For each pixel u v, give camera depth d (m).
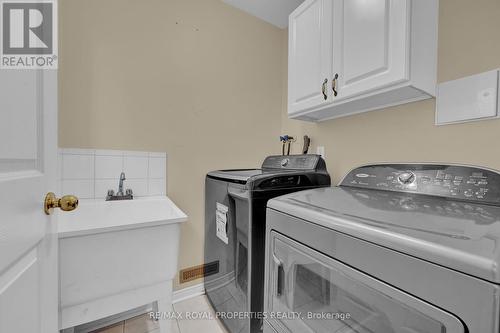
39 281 0.63
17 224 0.51
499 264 0.40
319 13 1.33
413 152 1.20
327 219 0.70
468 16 1.00
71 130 1.36
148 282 1.08
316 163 1.48
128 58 1.52
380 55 1.01
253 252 1.17
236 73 1.97
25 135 0.56
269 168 1.77
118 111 1.49
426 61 1.03
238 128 1.99
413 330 0.51
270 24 2.17
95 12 1.41
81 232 0.90
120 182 1.46
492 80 0.93
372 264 0.58
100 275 0.96
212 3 1.84
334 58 1.23
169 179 1.69
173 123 1.69
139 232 1.04
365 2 1.08
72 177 1.37
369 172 1.14
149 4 1.58
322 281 0.74
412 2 0.95
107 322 1.46
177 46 1.69
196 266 1.79
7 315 0.48
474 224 0.56
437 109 1.09
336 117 1.63
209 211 1.65
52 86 0.71
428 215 0.65
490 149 0.94
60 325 0.91
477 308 0.41
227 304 1.39
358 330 0.64
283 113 2.22
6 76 0.49
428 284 0.48
